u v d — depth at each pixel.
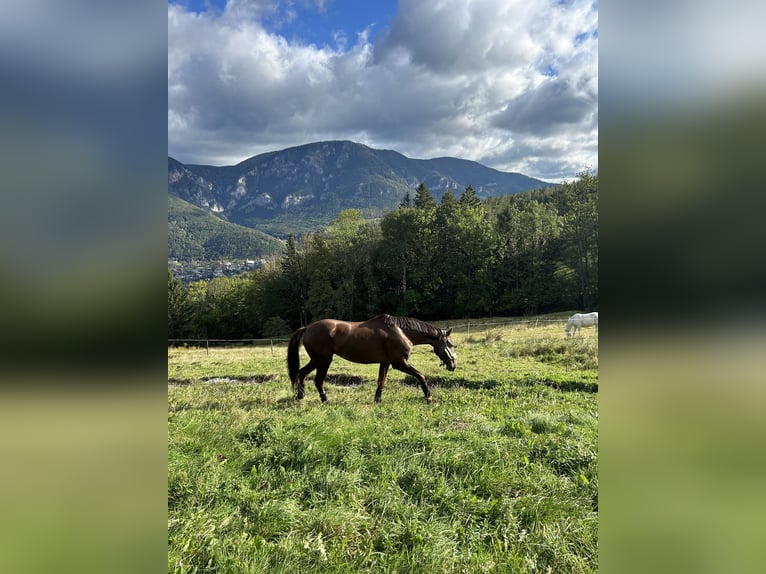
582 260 38.56
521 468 3.75
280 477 3.58
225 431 4.70
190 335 45.38
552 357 12.53
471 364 11.98
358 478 3.51
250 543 2.61
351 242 44.66
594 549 2.69
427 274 43.19
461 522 2.99
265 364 14.23
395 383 9.57
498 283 42.69
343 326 7.32
